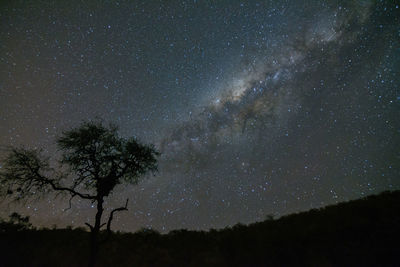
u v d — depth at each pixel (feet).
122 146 55.67
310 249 38.73
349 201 64.39
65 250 49.73
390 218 43.70
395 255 33.04
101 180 50.96
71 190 48.34
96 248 43.98
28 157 50.31
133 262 44.11
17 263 43.96
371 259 33.68
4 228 63.10
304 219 54.80
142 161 56.39
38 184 49.75
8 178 48.26
